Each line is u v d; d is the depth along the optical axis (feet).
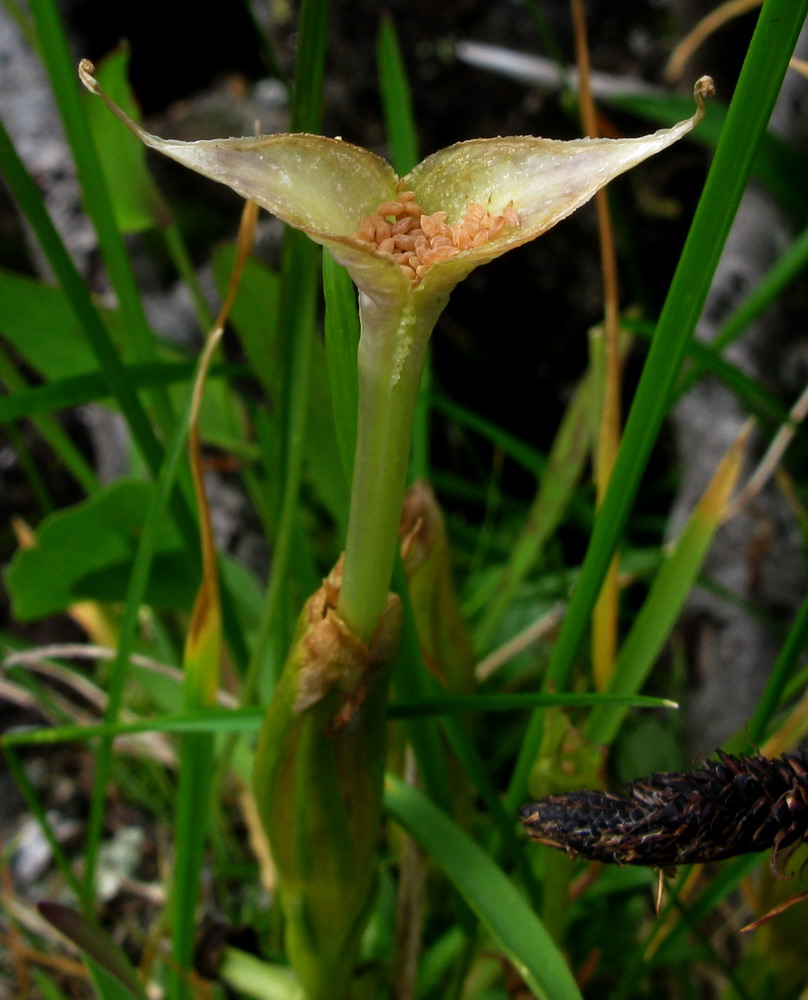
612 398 0.45
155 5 0.89
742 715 0.59
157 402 0.47
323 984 0.37
